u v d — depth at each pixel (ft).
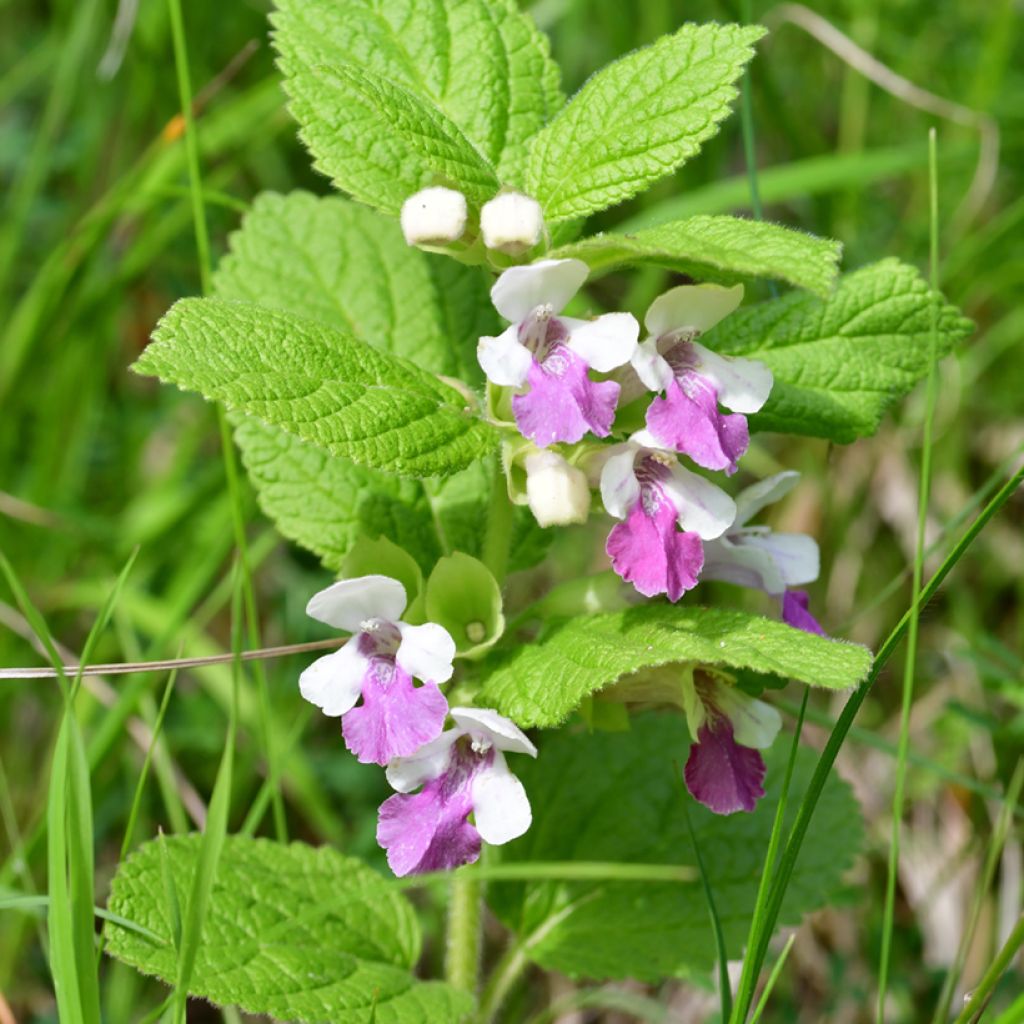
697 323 1.36
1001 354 2.19
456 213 1.37
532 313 1.33
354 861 1.55
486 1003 1.61
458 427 1.36
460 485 1.59
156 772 1.85
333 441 1.31
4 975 1.72
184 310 1.33
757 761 1.44
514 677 1.39
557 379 1.32
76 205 2.21
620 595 1.46
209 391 1.29
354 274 1.65
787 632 1.34
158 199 2.02
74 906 1.30
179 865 1.48
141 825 1.84
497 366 1.31
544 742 1.67
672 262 1.37
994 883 1.86
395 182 1.47
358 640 1.38
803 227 2.31
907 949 1.85
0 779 1.64
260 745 1.83
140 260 2.00
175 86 2.20
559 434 1.30
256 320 1.34
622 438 1.40
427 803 1.36
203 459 2.15
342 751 1.96
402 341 1.63
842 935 1.89
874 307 1.53
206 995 1.41
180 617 1.77
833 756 1.38
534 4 2.32
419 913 1.85
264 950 1.46
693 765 1.42
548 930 1.62
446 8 1.55
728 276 1.36
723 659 1.30
